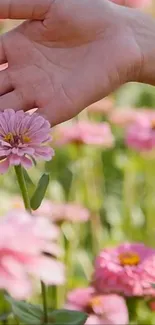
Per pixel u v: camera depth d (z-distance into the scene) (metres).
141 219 1.23
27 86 0.72
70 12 0.72
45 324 0.65
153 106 1.58
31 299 0.90
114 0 1.23
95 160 1.29
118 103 1.54
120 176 1.38
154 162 1.25
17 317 0.67
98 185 1.30
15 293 0.43
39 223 0.47
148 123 1.19
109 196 1.35
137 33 0.74
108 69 0.72
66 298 0.86
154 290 0.75
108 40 0.73
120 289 0.74
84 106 0.72
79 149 1.18
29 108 0.72
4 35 0.73
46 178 0.62
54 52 0.72
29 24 0.73
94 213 1.17
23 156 0.59
